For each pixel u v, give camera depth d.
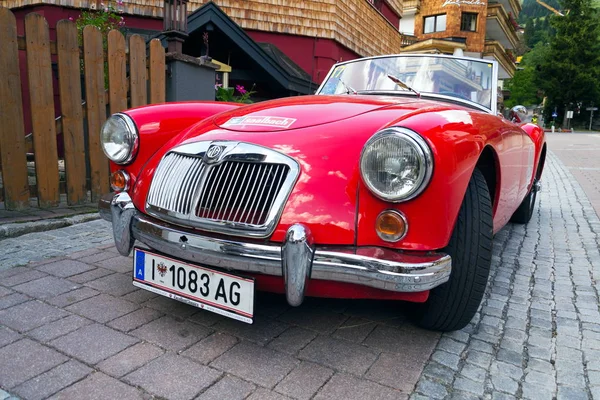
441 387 1.90
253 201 1.99
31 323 2.29
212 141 2.21
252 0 9.95
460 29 27.41
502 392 1.90
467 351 2.21
